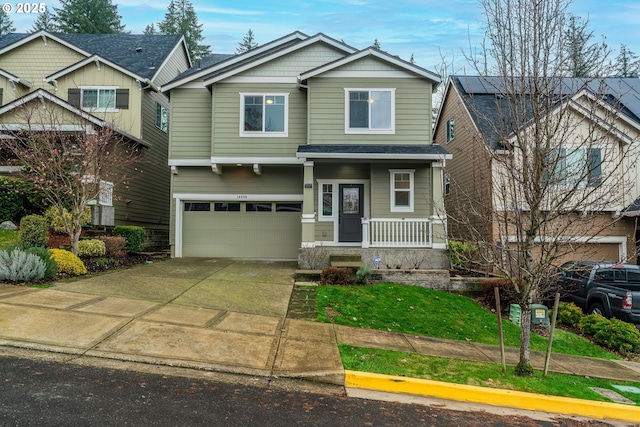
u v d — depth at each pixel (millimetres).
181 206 14078
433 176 11883
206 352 5340
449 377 5246
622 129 13422
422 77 12922
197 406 3957
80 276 8906
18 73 17469
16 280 7699
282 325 6797
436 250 11391
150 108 17078
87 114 12523
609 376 6285
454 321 8305
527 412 4750
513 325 8609
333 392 4723
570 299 10297
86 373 4469
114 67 16000
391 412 4309
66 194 10711
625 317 8578
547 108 5254
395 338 6910
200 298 7875
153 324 6102
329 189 13523
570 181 5852
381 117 12906
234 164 13531
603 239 13023
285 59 13648
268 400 4277
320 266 11258
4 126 11477
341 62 12750
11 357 4684
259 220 14062
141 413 3697
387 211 12836
